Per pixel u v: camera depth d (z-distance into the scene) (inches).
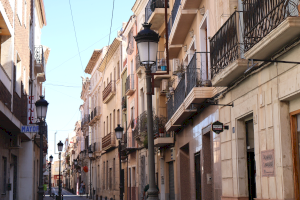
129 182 1135.6
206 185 501.7
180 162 658.2
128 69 1144.2
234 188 388.5
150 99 336.5
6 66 604.1
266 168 320.8
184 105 527.5
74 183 2955.2
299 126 290.0
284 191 290.2
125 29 1206.3
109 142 1371.8
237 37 360.8
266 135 321.7
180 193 647.8
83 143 2431.1
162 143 709.3
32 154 906.7
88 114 2031.3
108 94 1424.7
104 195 1524.4
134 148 1011.3
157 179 832.9
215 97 446.3
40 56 1026.7
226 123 415.2
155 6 762.8
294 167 291.4
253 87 348.8
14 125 632.4
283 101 300.0
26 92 781.3
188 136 597.0
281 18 276.1
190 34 569.3
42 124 537.3
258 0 310.7
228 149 408.2
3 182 687.1
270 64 313.4
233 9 399.9
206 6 489.4
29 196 887.7
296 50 271.3
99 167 1702.8
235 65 342.6
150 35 335.6
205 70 498.9
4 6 542.0
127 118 1160.8
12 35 610.9
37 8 1091.9
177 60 658.2
